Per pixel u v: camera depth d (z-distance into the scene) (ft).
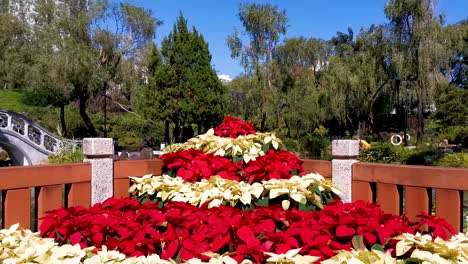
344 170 8.50
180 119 56.08
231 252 4.58
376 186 8.22
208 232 4.90
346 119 70.28
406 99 67.10
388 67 60.54
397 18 56.08
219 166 7.91
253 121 65.77
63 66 52.80
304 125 68.13
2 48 64.23
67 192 8.07
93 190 8.24
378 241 4.59
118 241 4.86
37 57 55.77
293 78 68.08
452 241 4.75
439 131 75.92
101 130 74.84
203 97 55.57
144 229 4.96
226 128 10.37
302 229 4.56
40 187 7.50
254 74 63.93
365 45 62.59
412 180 7.32
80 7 57.72
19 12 66.39
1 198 7.20
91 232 4.99
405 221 5.30
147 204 6.02
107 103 79.20
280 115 67.92
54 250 4.62
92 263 4.34
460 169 6.79
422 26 54.08
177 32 56.13
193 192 6.86
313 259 4.06
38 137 57.06
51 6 55.88
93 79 54.95
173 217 5.15
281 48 66.33
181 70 55.11
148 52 60.03
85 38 56.08
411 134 77.41
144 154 50.98
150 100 56.65
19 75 62.75
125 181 8.85
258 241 4.50
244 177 7.87
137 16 58.85
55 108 76.74
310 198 6.34
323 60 72.02
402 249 4.29
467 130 67.31
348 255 4.14
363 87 63.00
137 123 76.84
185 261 4.45
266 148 9.20
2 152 63.31
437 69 55.67
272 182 6.62
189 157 8.39
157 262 4.34
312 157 59.93
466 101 75.61
